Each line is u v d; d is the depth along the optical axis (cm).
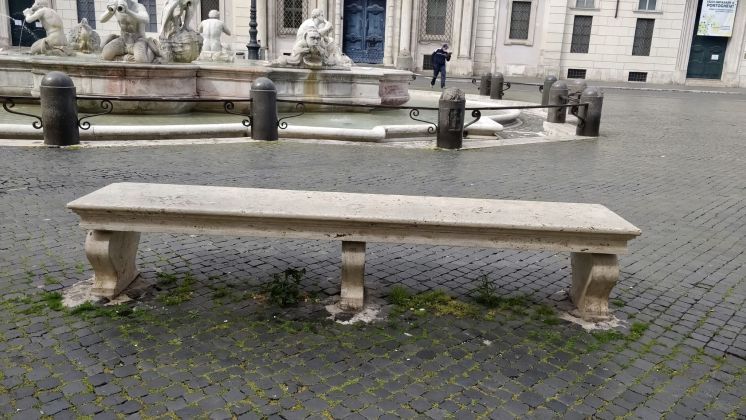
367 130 1104
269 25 3272
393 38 3284
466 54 3297
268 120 1051
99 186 697
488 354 352
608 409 303
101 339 350
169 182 730
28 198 636
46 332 355
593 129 1302
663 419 296
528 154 1052
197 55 1433
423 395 308
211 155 915
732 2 3303
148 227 380
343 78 1454
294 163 882
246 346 350
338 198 411
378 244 534
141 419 279
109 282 403
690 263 522
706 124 1641
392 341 363
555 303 426
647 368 343
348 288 401
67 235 525
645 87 3100
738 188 844
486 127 1228
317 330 372
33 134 971
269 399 299
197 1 1422
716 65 3441
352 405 297
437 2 3294
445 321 392
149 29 3303
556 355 354
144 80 1254
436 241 380
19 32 3397
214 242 521
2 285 416
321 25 1444
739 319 412
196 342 352
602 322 398
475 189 763
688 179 891
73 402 290
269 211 374
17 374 311
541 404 305
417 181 795
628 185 830
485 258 514
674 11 3319
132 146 955
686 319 409
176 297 409
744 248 571
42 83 909
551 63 3369
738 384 331
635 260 523
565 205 418
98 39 1741
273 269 467
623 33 3356
